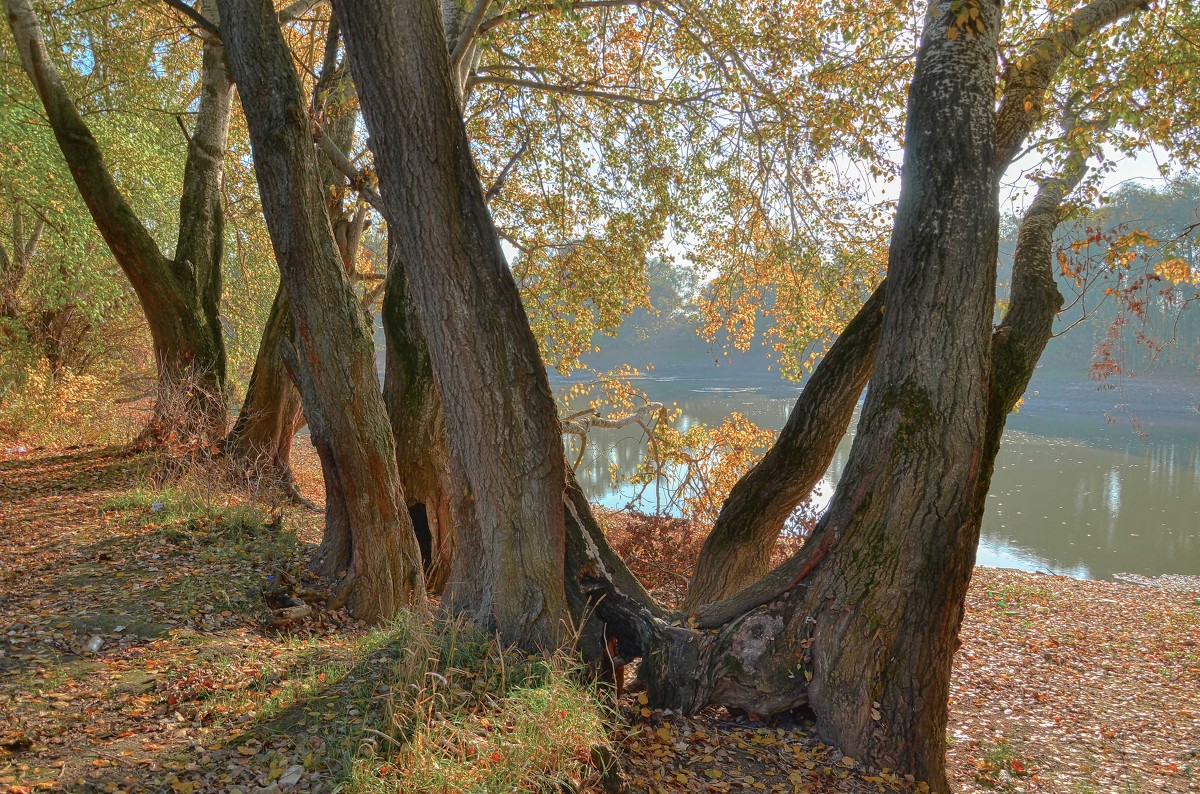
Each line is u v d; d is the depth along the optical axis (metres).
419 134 4.18
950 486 4.68
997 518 22.95
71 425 15.04
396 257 9.49
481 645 4.73
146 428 12.32
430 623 5.04
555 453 4.77
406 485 9.19
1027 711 8.44
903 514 4.70
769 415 43.41
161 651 5.00
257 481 9.73
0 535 7.39
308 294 6.32
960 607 4.81
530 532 4.77
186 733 3.93
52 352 16.61
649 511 16.70
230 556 7.07
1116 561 18.92
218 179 12.72
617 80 12.56
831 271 11.27
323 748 3.71
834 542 4.91
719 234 13.23
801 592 5.02
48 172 13.55
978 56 4.83
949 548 4.71
